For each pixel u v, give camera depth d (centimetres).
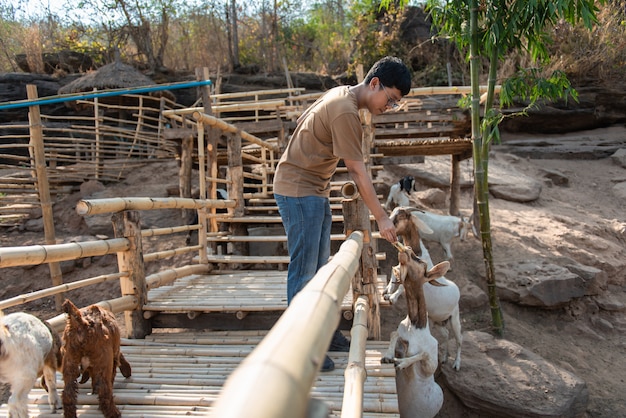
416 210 385
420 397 337
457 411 426
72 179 898
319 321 84
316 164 273
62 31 1672
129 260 388
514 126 1352
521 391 403
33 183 872
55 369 289
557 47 1286
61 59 1530
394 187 761
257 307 388
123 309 375
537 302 588
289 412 53
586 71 1294
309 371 65
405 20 1510
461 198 959
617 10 1230
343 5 1939
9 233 765
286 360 62
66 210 811
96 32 1644
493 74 507
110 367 269
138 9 1568
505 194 941
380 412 270
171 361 343
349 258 174
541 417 384
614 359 556
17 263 283
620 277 693
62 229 772
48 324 293
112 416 266
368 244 350
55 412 284
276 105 831
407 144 758
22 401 258
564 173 1116
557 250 704
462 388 413
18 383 257
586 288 615
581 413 406
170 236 742
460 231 653
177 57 1656
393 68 254
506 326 557
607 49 1224
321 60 1792
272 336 71
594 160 1184
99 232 747
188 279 502
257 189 878
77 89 1109
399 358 324
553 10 421
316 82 1588
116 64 1142
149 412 275
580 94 1288
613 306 624
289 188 278
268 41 1706
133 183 932
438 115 710
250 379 56
